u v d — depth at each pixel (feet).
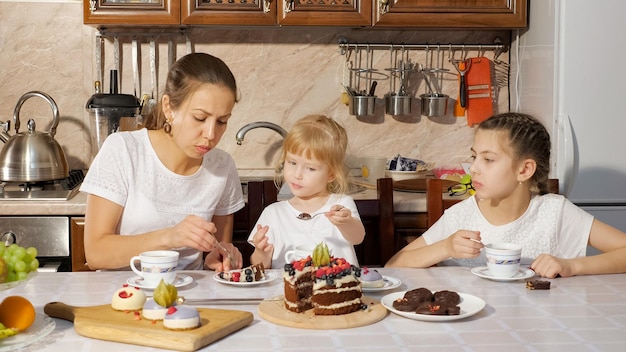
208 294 5.56
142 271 5.72
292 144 7.32
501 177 7.14
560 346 4.43
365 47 11.80
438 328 4.77
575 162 10.18
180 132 6.52
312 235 7.47
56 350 4.34
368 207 8.64
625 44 10.11
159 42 11.59
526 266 6.58
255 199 7.89
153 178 7.03
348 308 4.97
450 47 11.83
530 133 7.18
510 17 10.84
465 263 7.48
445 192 10.21
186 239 6.05
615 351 4.35
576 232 7.39
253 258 7.07
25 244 9.26
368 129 11.90
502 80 12.01
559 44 10.12
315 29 11.73
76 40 11.51
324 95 11.85
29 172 9.91
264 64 11.74
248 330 4.73
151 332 4.44
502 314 5.09
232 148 11.81
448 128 11.98
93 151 10.94
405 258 6.93
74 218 9.29
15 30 11.42
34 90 11.53
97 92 11.39
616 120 10.18
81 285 5.74
